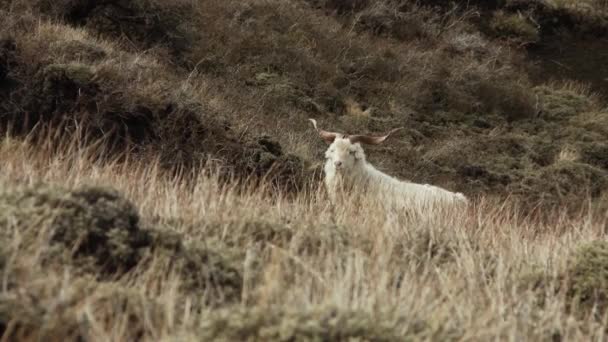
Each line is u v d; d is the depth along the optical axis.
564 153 71.31
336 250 21.50
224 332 15.38
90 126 45.56
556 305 20.73
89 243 19.08
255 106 63.03
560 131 77.62
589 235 28.92
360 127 68.62
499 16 100.62
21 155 27.27
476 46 92.12
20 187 20.45
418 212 30.77
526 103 81.69
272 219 24.95
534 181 65.62
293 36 78.44
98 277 18.14
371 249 23.81
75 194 20.05
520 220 37.84
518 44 98.44
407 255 24.23
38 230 18.42
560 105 83.88
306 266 19.34
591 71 96.81
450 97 78.94
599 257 22.97
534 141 74.12
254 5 80.38
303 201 32.03
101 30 62.53
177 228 22.92
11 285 15.77
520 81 89.00
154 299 16.97
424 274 21.16
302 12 82.81
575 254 23.84
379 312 16.80
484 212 33.44
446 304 19.28
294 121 64.88
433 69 81.44
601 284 22.33
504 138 73.62
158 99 48.50
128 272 18.14
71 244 18.69
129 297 16.73
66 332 14.93
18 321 14.86
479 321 18.61
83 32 56.84
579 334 19.52
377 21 89.44
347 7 91.06
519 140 73.88
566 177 66.06
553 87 91.06
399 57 82.75
